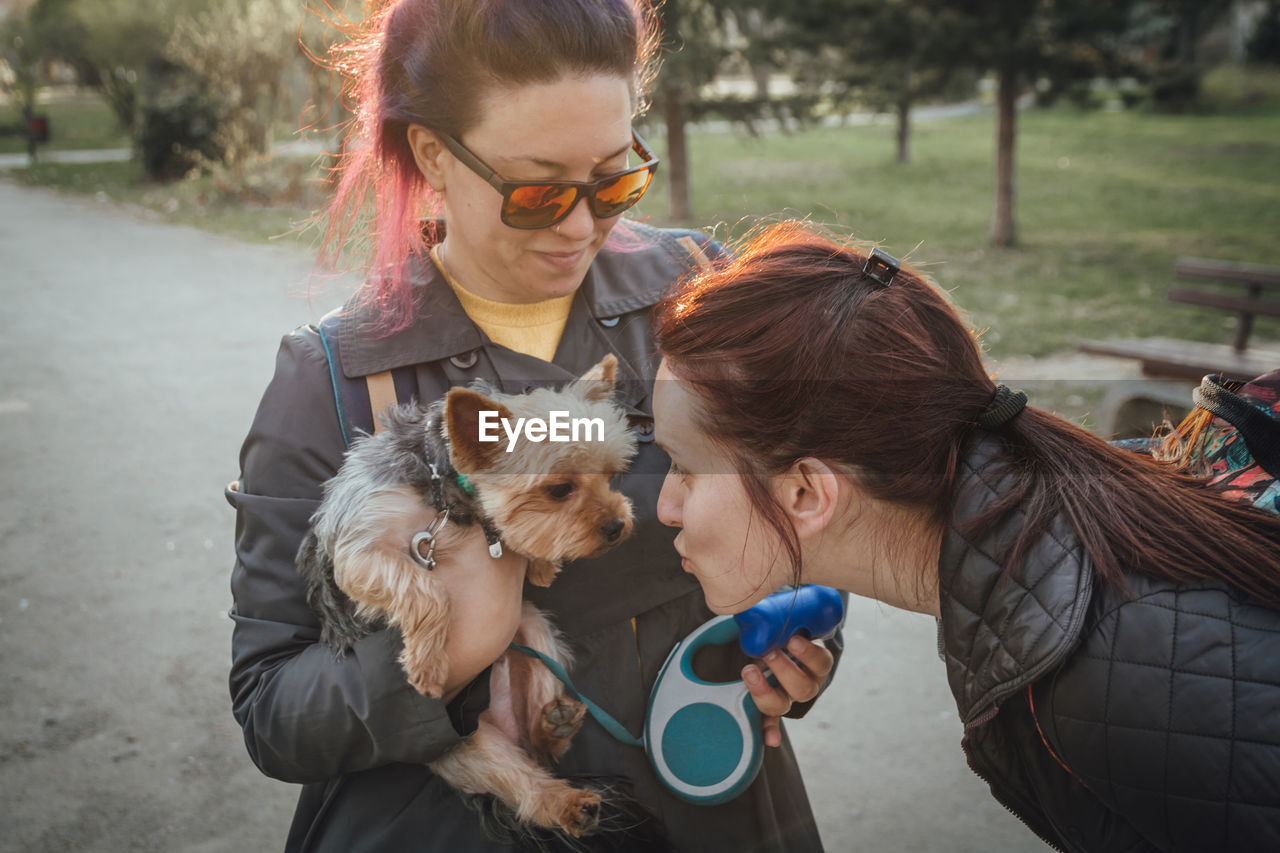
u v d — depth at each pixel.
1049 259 13.84
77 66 32.72
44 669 4.54
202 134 23.81
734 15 15.77
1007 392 1.29
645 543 1.74
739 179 23.36
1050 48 13.97
